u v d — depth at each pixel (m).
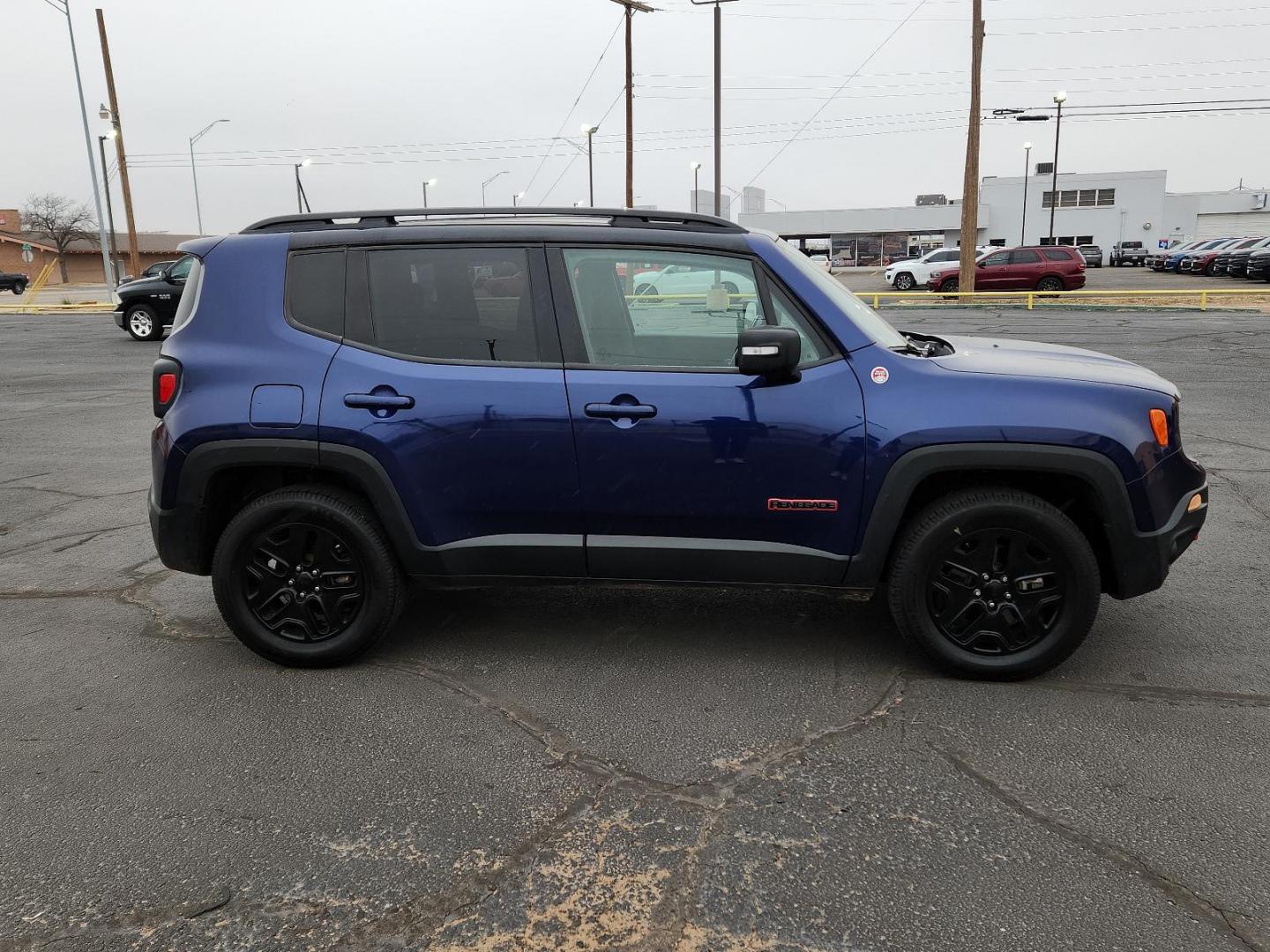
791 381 3.34
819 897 2.32
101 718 3.31
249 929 2.24
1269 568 4.76
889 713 3.27
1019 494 3.33
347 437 3.46
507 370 3.45
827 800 2.75
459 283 3.51
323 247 3.62
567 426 3.39
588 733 3.16
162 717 3.32
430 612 4.31
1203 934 2.18
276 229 3.72
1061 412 3.26
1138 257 53.03
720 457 3.36
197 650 3.90
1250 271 34.47
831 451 3.32
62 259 68.69
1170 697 3.37
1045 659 3.41
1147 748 3.01
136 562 5.08
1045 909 2.27
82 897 2.36
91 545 5.39
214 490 3.64
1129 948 2.14
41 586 4.69
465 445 3.44
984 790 2.79
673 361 3.45
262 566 3.64
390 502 3.49
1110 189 59.06
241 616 3.65
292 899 2.34
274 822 2.67
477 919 2.26
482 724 3.24
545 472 3.43
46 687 3.56
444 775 2.91
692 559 3.48
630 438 3.38
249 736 3.17
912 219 61.97
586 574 3.56
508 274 3.50
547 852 2.52
